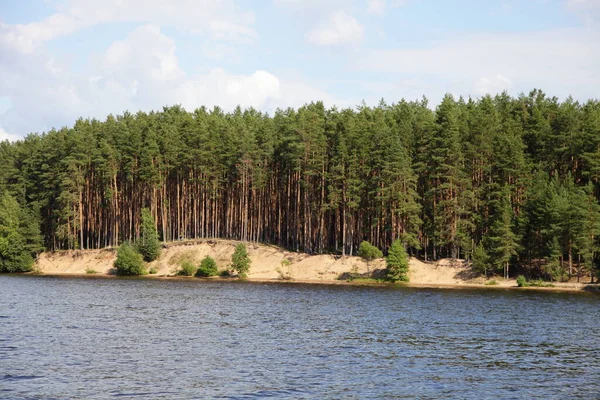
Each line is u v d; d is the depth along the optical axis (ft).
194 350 138.92
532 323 184.55
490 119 369.71
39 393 102.47
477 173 361.30
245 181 391.86
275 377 113.91
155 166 411.95
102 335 158.30
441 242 342.23
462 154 344.69
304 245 393.70
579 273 322.34
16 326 171.94
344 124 380.37
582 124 361.10
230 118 524.11
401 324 181.37
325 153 381.60
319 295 269.23
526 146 366.63
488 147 354.54
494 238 320.91
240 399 99.50
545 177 348.79
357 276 346.74
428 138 366.63
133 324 178.09
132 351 137.18
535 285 312.91
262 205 416.46
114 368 120.16
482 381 112.57
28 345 143.33
